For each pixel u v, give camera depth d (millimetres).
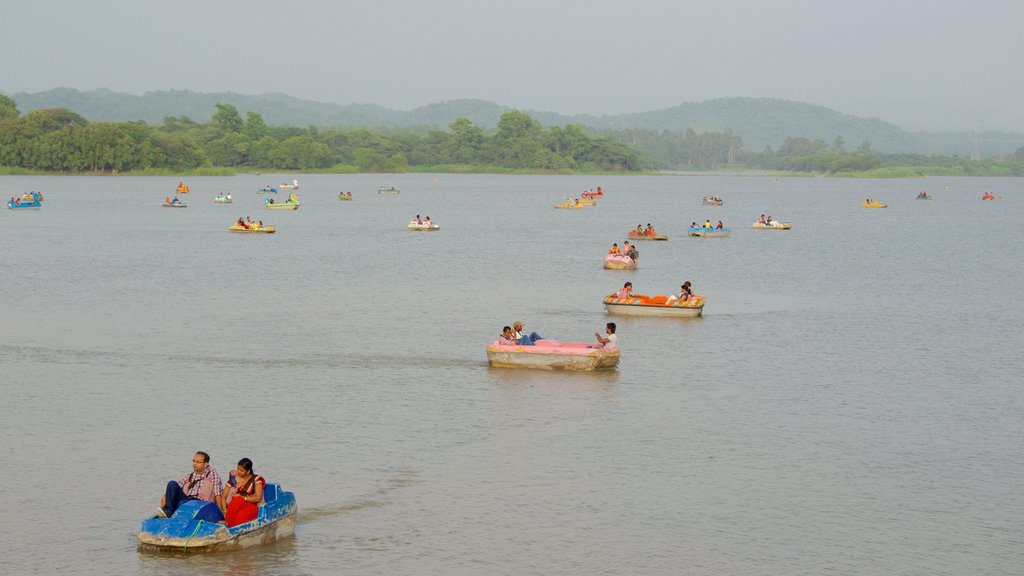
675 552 22953
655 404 34594
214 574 21531
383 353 42000
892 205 197625
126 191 195250
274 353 41750
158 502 25312
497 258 80438
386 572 21828
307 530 23906
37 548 22656
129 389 35688
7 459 28219
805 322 51219
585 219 134250
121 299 55906
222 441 29922
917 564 22531
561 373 38875
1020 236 113125
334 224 116750
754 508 25484
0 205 146875
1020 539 23891
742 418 33094
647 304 51875
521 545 23203
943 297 61469
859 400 35594
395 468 27875
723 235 106500
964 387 37719
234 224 109312
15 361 39719
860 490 26828
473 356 41625
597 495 26172
